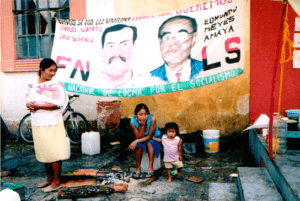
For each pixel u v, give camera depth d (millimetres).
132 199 3479
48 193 3707
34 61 6734
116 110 6289
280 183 2873
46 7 6848
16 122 6977
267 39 5645
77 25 5156
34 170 4691
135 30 4949
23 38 6953
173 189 3789
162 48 4852
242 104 5957
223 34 4559
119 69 5020
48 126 3703
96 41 5094
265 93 5770
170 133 4016
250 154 5414
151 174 4188
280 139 3637
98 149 5680
